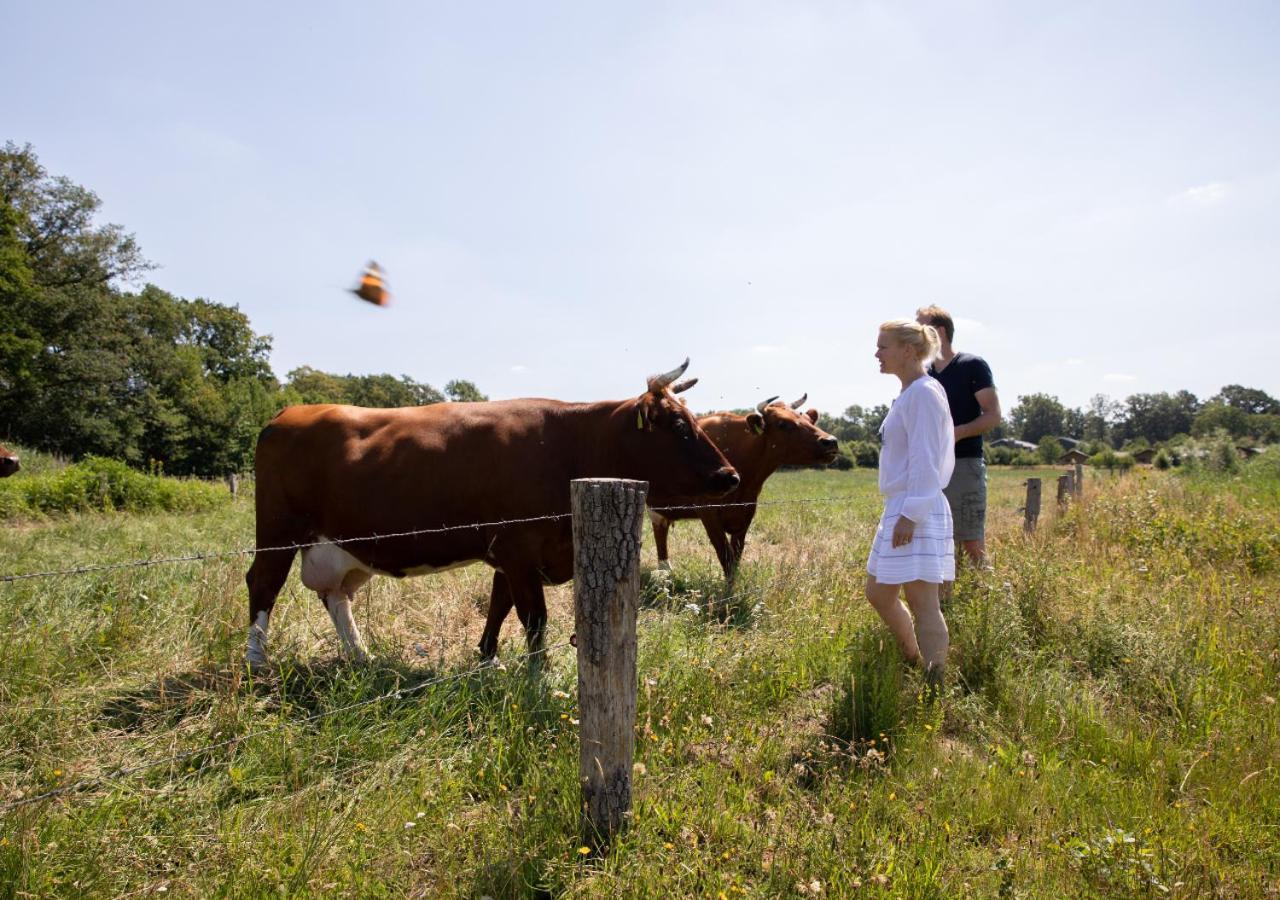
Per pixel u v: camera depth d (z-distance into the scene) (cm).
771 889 241
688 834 261
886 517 398
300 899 232
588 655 259
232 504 1694
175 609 520
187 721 359
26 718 346
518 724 336
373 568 485
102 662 430
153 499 1512
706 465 479
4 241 3594
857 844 256
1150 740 335
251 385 5894
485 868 248
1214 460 2517
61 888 236
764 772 316
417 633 538
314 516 483
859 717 356
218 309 7112
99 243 4256
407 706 370
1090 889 241
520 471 462
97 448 4191
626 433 479
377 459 464
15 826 254
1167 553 724
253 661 443
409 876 256
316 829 263
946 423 383
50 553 828
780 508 1460
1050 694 390
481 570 709
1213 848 262
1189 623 476
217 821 280
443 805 290
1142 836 264
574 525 259
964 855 263
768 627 515
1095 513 934
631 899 235
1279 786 301
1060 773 315
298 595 573
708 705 372
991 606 446
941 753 333
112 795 285
